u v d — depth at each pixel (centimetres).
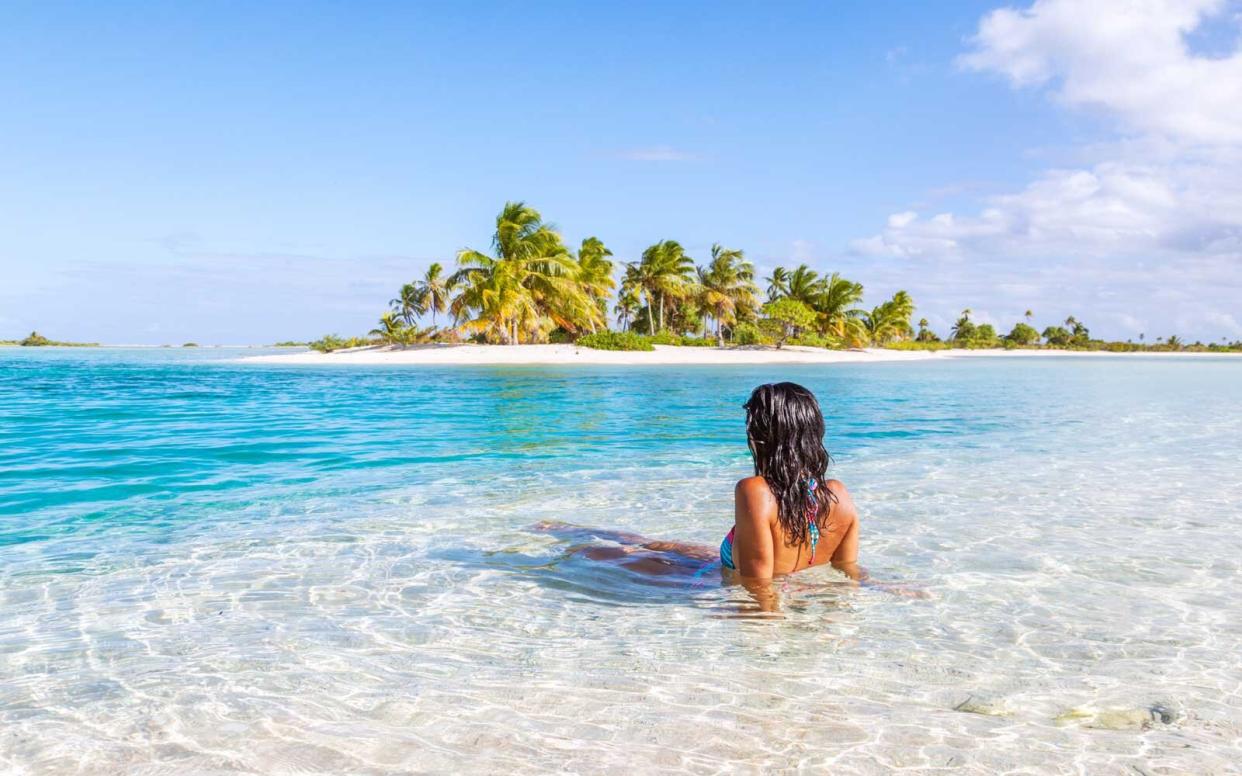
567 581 359
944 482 636
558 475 663
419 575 370
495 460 750
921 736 210
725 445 860
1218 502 549
